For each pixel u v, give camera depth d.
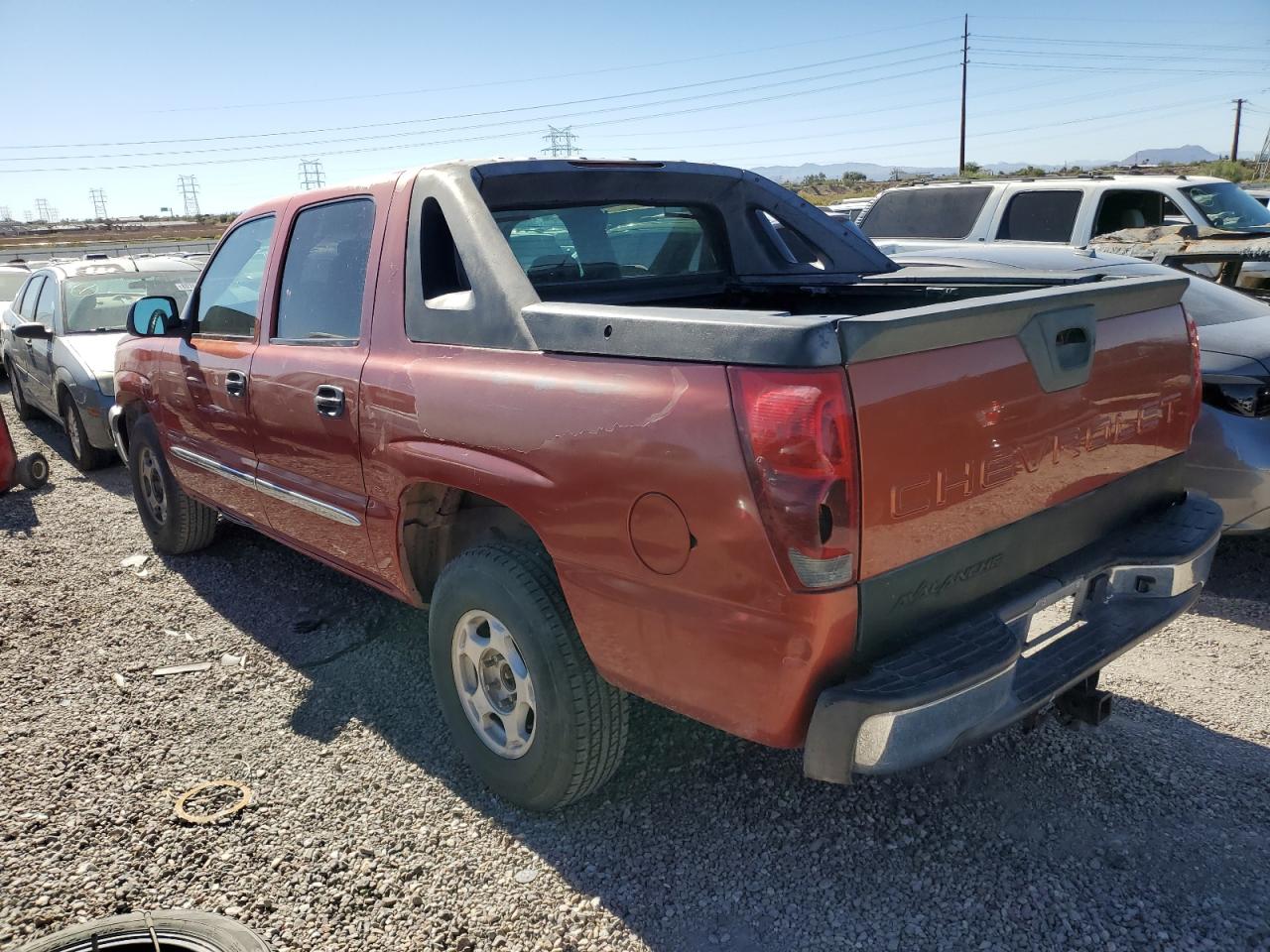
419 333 3.14
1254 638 4.13
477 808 3.06
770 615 2.15
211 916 2.53
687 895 2.63
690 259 4.09
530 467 2.64
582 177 3.48
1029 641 2.62
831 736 2.13
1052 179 9.36
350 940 2.51
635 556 2.40
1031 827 2.85
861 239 4.15
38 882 2.75
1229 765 3.13
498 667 3.01
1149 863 2.68
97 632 4.53
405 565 3.35
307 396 3.60
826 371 2.04
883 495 2.12
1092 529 2.81
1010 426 2.40
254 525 4.49
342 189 3.66
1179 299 3.02
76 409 7.61
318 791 3.18
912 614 2.28
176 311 5.05
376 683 3.93
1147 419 2.90
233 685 3.95
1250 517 4.55
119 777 3.29
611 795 3.10
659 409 2.30
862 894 2.61
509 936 2.51
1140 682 3.73
